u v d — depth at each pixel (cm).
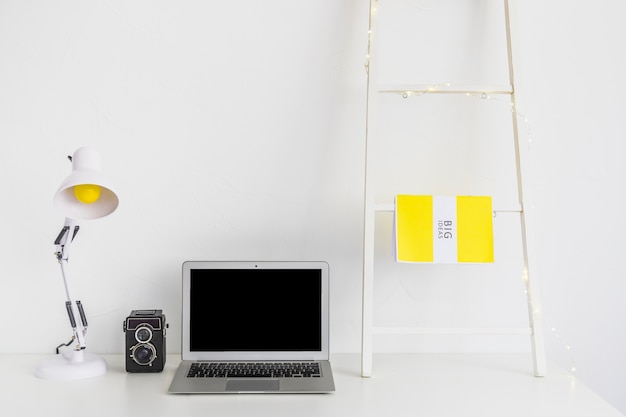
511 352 195
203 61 188
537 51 194
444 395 156
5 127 184
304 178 190
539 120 194
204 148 188
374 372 174
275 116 189
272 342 174
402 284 193
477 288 194
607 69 195
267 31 189
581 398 155
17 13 184
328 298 175
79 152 158
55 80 185
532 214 178
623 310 196
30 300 187
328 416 141
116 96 186
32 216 186
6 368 173
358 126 191
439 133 192
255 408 146
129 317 170
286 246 191
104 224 187
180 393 152
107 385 161
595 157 195
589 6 194
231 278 175
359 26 190
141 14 186
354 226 191
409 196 175
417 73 192
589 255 196
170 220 188
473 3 192
